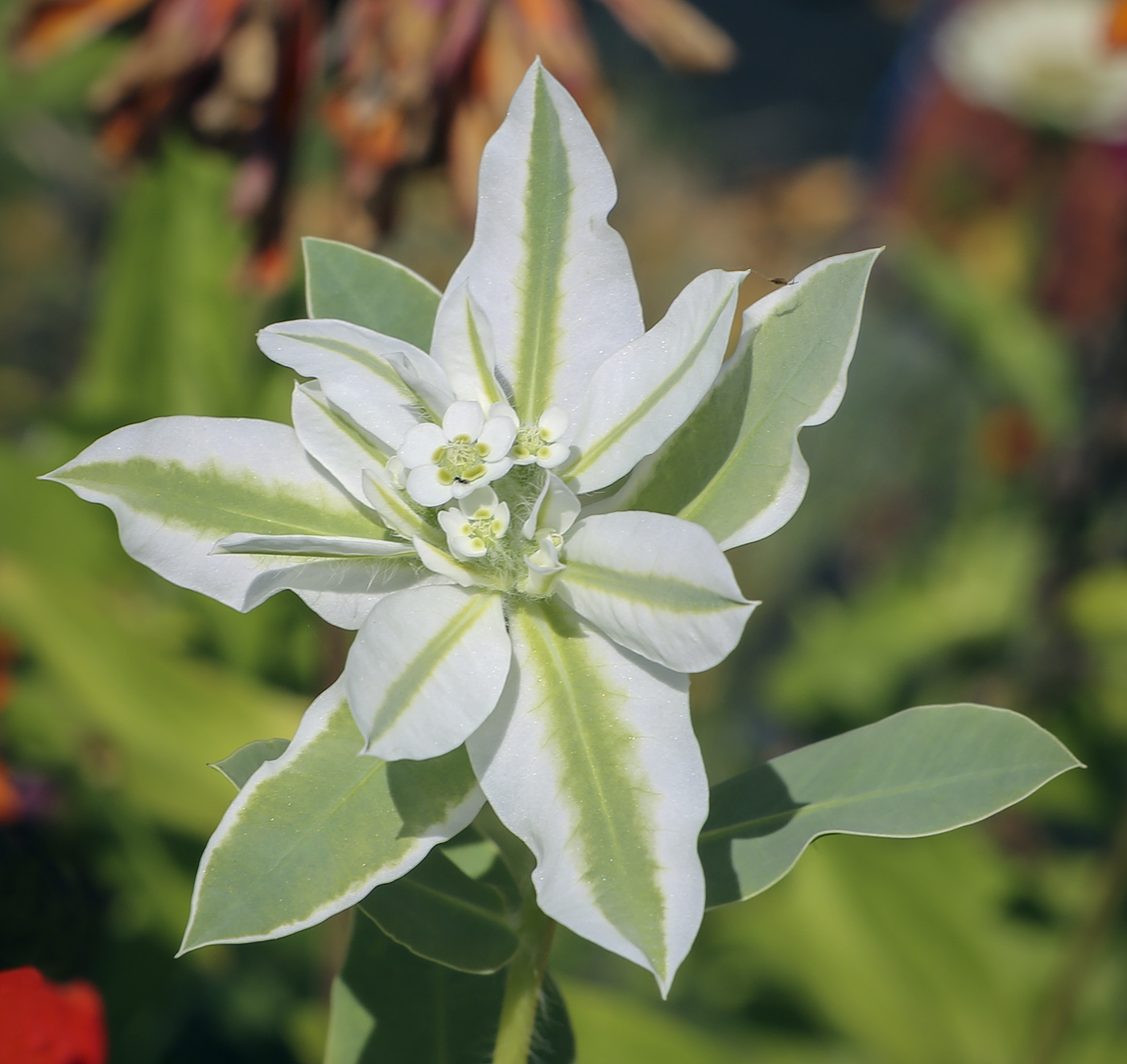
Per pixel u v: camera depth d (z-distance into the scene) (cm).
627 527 27
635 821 26
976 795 28
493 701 27
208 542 28
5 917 39
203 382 53
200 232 53
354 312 29
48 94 57
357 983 31
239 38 41
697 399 27
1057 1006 46
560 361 28
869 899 52
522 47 40
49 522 52
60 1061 30
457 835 30
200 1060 48
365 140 40
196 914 26
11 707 46
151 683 44
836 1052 52
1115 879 45
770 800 29
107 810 44
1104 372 65
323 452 28
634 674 27
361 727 25
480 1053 31
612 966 56
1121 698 57
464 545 27
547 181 28
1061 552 64
